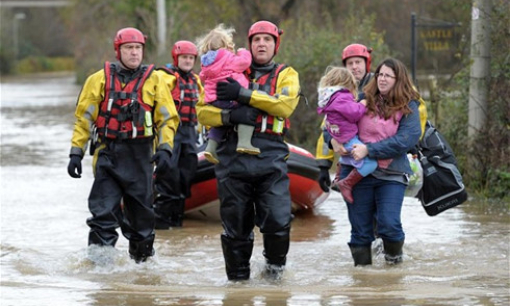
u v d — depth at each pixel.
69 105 83.06
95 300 16.89
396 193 20.06
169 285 18.95
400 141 19.67
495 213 27.22
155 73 20.97
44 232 25.38
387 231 20.17
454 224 25.61
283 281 19.19
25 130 57.53
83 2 122.00
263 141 18.66
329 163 21.08
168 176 26.56
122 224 21.36
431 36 42.53
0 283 18.89
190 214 28.53
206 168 27.11
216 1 79.19
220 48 18.88
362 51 22.64
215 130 19.00
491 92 30.53
